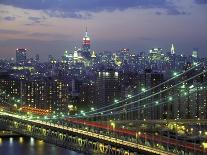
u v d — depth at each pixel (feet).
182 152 581.94
